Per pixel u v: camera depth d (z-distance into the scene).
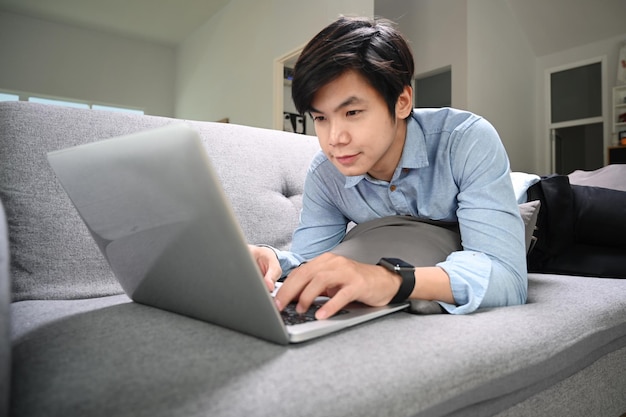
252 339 0.47
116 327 0.52
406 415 0.41
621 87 5.52
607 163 5.19
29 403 0.35
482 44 5.42
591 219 1.10
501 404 0.56
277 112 4.75
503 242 0.69
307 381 0.39
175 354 0.43
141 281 0.58
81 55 7.03
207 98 6.59
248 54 5.37
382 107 0.67
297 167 1.23
